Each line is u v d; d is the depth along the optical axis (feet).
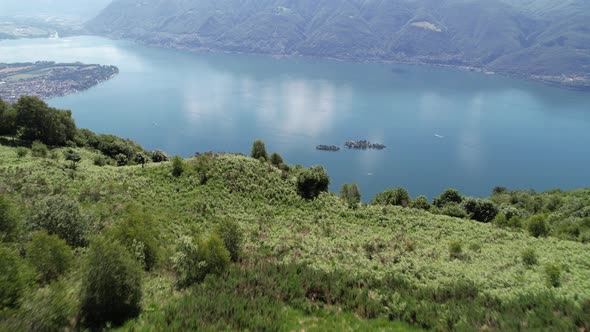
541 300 63.98
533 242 125.18
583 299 64.49
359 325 60.95
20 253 78.18
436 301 69.21
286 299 68.95
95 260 59.57
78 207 99.40
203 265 77.10
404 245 116.67
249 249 104.06
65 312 55.42
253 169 197.36
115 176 182.60
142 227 90.33
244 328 57.98
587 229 139.64
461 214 205.87
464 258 103.96
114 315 60.18
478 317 60.29
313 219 154.81
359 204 179.42
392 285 75.36
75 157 229.45
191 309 60.70
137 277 63.05
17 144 256.52
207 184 180.65
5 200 84.02
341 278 76.18
